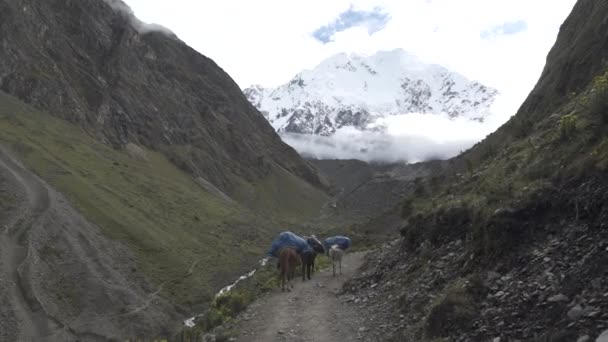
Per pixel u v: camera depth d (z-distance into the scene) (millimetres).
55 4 164500
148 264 71188
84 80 155625
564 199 12359
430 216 20953
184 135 190750
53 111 129875
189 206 118562
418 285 16594
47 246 59094
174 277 70125
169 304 60344
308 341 15461
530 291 10820
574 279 10172
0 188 69125
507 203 14125
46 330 43906
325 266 33469
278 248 28250
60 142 109875
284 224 159750
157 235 83125
